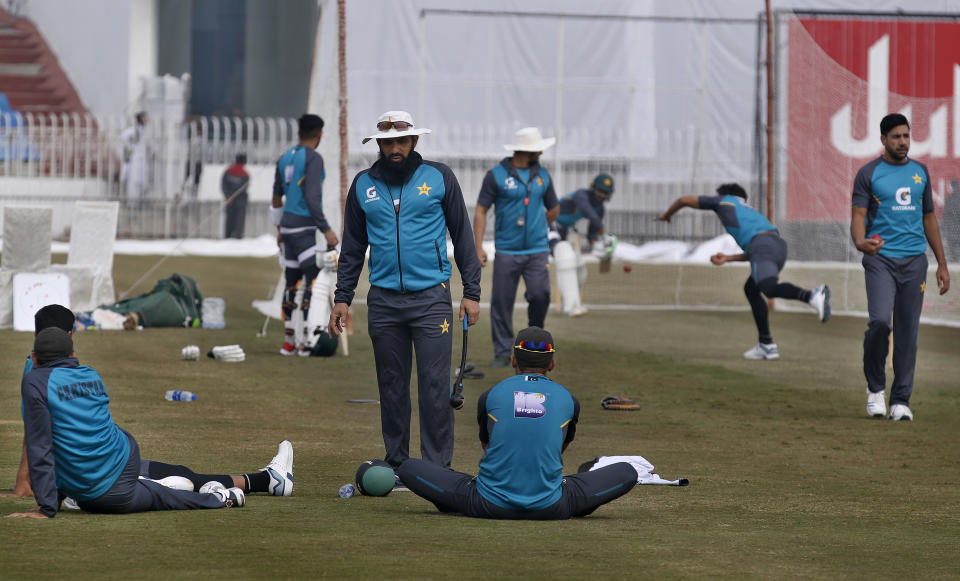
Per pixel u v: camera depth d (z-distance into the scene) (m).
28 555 17.33
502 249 46.16
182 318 57.28
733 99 113.62
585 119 112.94
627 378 44.31
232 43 132.88
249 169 105.81
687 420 35.25
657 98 112.88
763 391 41.75
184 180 104.44
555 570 16.92
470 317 25.02
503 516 21.00
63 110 126.75
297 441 30.20
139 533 19.06
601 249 65.06
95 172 109.69
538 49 112.44
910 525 21.20
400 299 24.84
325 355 48.62
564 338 56.94
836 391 41.97
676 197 108.44
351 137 103.88
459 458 28.84
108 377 40.69
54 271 57.09
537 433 20.91
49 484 20.08
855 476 26.94
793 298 45.53
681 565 17.41
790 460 29.06
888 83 74.19
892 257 36.19
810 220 71.44
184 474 22.77
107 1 125.81
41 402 20.03
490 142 110.94
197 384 39.94
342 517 21.00
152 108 120.88
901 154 36.25
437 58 111.31
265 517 20.78
